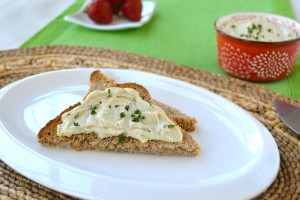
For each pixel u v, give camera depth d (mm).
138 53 666
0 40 693
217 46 627
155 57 657
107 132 449
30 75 575
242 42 583
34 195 411
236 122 489
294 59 606
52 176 405
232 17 647
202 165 438
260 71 596
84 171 410
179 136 451
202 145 463
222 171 431
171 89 537
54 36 706
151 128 455
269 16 646
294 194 419
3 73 574
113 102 469
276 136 490
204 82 578
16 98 501
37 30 731
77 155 443
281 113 515
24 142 447
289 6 803
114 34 723
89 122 455
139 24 730
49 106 503
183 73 594
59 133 449
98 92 473
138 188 398
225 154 452
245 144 463
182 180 421
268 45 577
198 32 737
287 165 451
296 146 477
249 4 826
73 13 782
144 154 450
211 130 483
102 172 426
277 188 425
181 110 509
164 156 449
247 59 593
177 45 693
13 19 756
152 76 552
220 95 551
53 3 833
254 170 421
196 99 523
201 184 407
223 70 625
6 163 420
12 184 420
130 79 548
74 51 631
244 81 585
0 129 452
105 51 637
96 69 555
